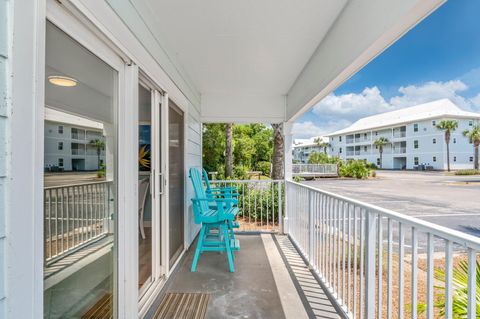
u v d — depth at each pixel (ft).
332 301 8.05
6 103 2.89
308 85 11.50
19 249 3.03
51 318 3.95
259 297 8.30
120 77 6.01
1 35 2.85
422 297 9.04
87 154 4.87
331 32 8.67
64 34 4.18
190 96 13.83
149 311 7.27
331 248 8.39
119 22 5.45
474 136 83.20
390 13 5.36
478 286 4.97
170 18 8.03
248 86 15.07
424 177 69.67
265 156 62.95
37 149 3.33
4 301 2.87
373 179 66.64
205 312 7.50
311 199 10.54
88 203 4.91
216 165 40.75
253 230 16.69
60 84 4.15
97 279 5.19
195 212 10.65
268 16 7.99
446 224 20.34
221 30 8.79
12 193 2.96
